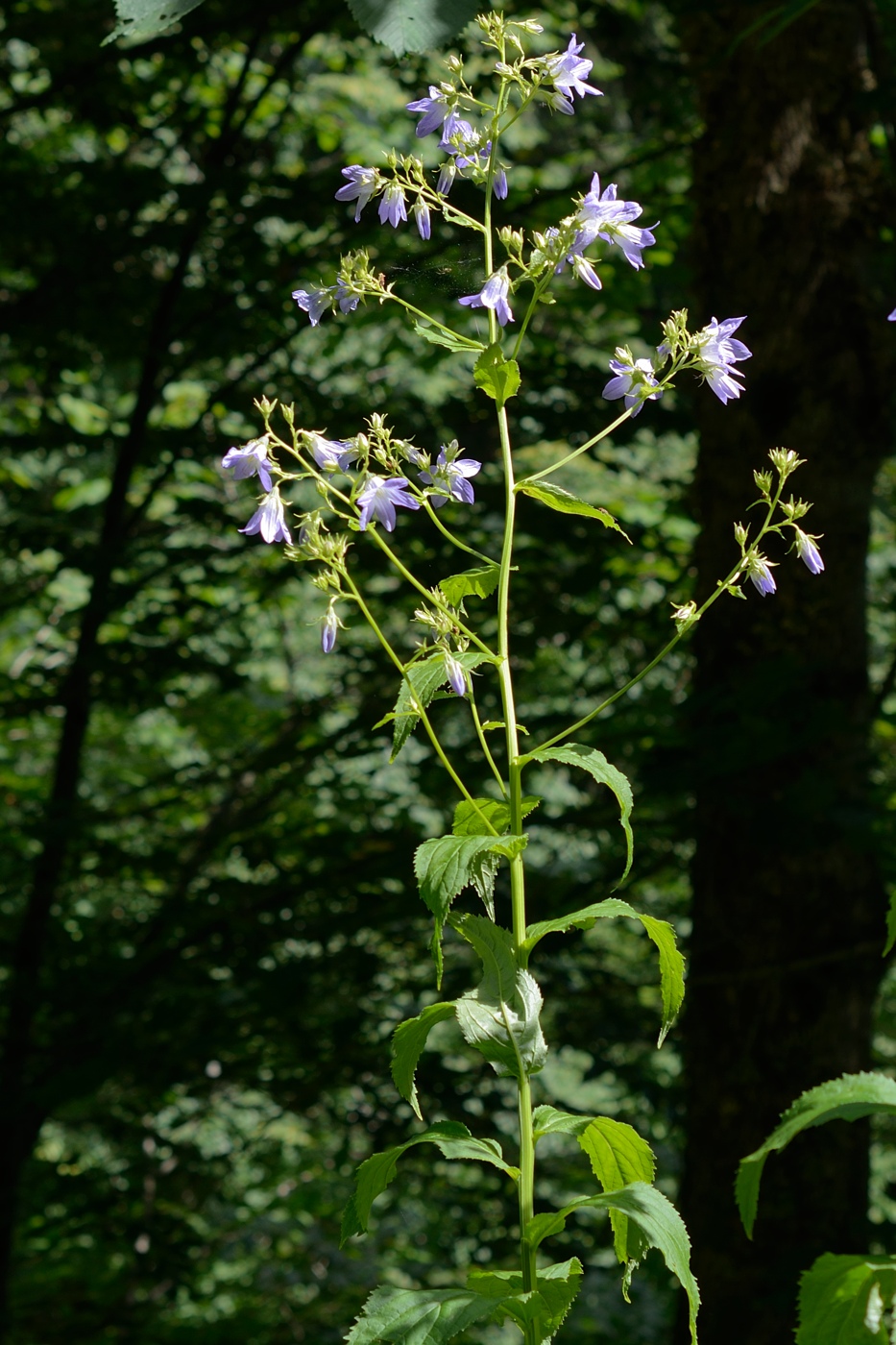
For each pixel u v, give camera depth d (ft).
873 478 13.71
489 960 4.51
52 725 28.32
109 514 19.80
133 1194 19.97
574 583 17.71
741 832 13.35
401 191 4.97
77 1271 22.68
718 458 13.78
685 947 13.69
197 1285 23.02
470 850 4.24
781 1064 13.14
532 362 18.95
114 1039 16.55
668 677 21.67
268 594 20.58
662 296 21.91
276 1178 24.35
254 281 18.70
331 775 22.49
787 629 13.39
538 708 21.44
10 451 21.75
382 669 19.12
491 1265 18.12
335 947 18.17
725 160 13.75
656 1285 18.62
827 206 13.43
